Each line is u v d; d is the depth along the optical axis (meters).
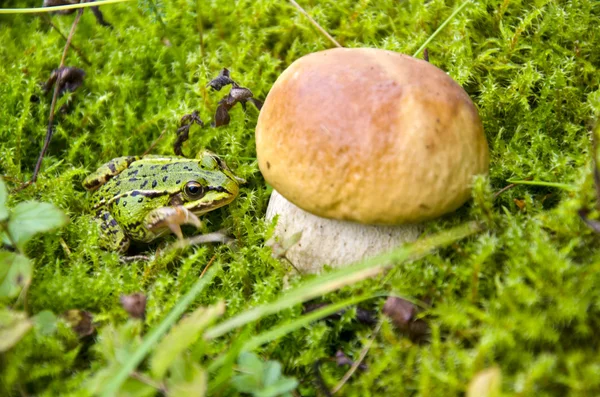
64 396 0.25
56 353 0.26
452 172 0.26
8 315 0.24
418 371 0.26
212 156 0.32
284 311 0.27
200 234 0.31
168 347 0.23
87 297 0.28
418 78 0.26
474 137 0.26
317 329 0.27
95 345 0.26
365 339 0.27
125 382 0.23
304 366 0.27
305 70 0.26
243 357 0.25
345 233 0.28
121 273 0.29
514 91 0.31
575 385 0.24
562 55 0.32
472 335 0.26
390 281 0.27
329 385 0.26
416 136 0.25
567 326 0.26
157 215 0.29
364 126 0.25
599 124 0.27
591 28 0.32
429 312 0.26
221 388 0.25
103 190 0.32
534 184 0.29
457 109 0.26
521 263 0.26
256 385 0.24
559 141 0.31
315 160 0.26
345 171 0.25
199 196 0.31
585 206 0.26
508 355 0.25
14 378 0.25
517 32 0.32
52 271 0.29
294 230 0.29
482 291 0.27
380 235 0.28
